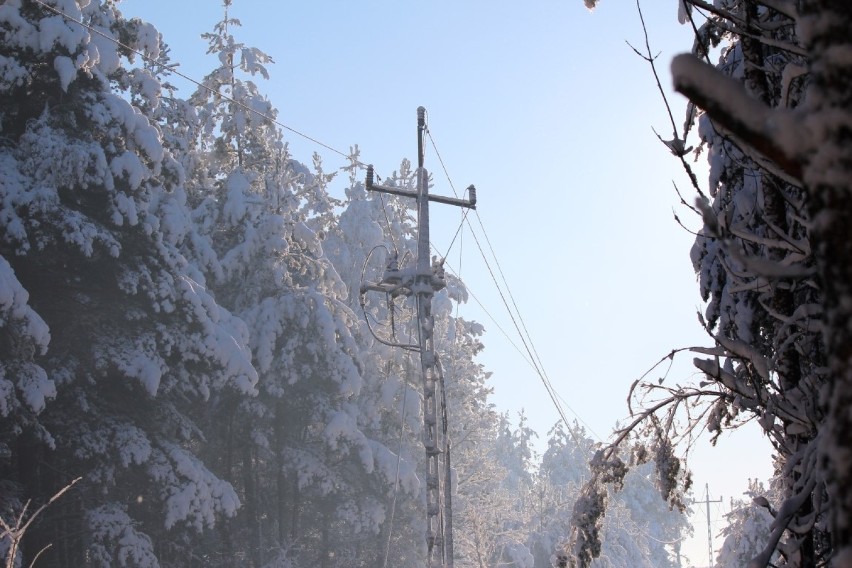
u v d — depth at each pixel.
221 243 49.88
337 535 52.72
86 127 34.81
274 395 45.44
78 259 32.75
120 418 34.12
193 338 36.53
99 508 32.38
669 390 6.95
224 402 45.75
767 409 5.16
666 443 7.27
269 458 48.31
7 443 31.20
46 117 33.50
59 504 31.84
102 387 35.28
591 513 7.99
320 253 51.47
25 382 27.94
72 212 31.61
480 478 63.84
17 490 29.73
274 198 49.81
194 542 42.53
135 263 34.72
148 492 36.16
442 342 66.44
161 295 34.59
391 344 26.31
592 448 7.90
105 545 32.56
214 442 47.41
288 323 47.31
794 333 5.24
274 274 47.88
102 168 32.59
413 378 55.97
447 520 24.73
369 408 53.19
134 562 31.62
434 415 25.53
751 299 6.90
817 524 5.53
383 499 51.19
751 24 3.81
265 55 54.84
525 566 67.88
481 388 65.38
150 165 36.69
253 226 49.19
